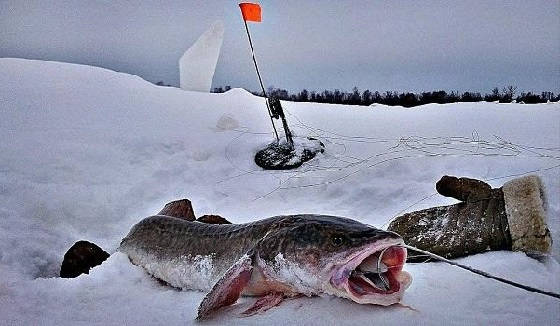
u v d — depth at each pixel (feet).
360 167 4.29
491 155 4.11
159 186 4.38
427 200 3.48
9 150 4.69
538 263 2.32
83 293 2.31
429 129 5.26
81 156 4.67
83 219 3.80
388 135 5.14
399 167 4.11
